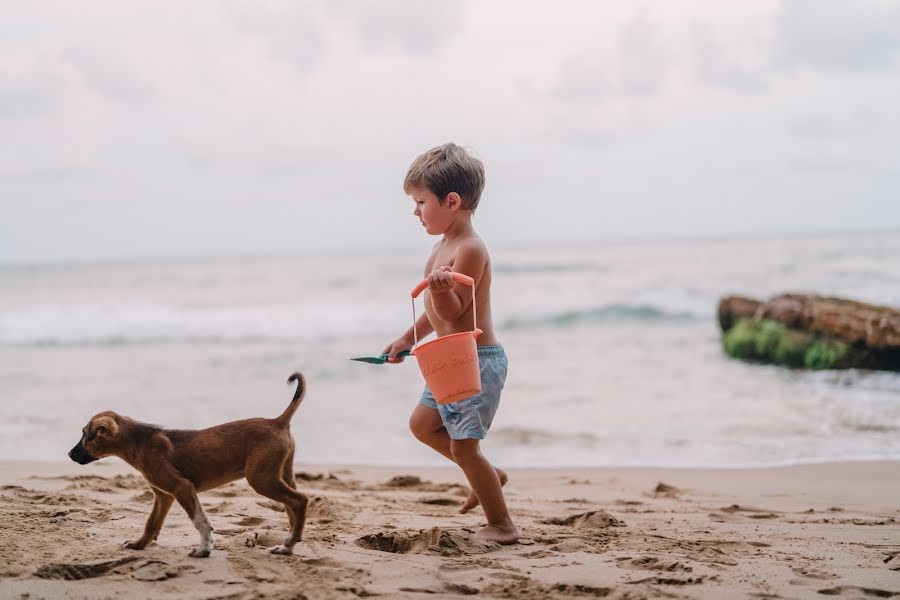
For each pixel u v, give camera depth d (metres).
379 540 4.08
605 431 8.64
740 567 3.62
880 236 69.12
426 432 4.34
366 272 42.06
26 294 34.06
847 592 3.25
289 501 3.67
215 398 11.02
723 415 9.55
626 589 3.25
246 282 37.84
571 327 20.05
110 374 13.40
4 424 9.13
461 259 4.11
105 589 3.12
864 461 7.10
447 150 4.25
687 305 22.62
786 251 47.12
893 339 12.90
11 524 4.10
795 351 13.86
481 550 3.88
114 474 6.36
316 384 12.09
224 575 3.32
